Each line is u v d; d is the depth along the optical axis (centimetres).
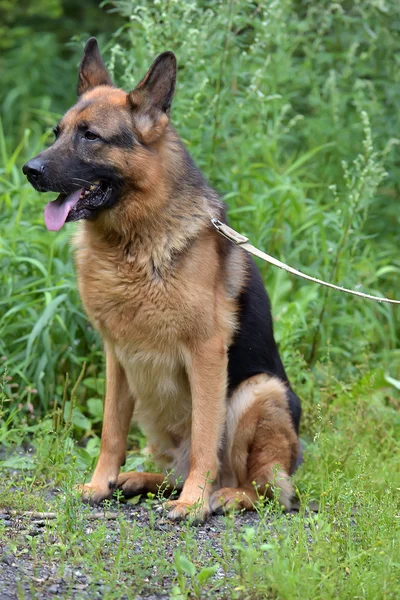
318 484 600
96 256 559
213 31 881
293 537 464
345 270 844
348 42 1111
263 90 958
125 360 573
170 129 585
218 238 580
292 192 868
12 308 742
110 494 576
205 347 558
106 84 618
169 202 556
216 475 563
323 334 800
